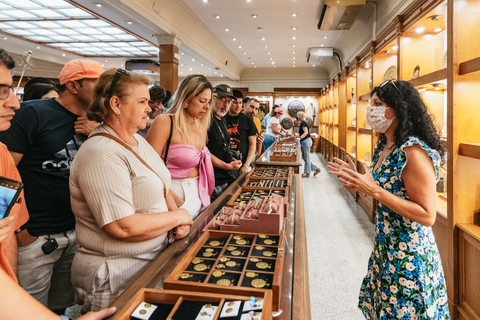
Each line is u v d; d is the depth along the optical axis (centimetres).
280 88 1591
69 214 173
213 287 92
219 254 120
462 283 214
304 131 800
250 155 369
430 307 139
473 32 214
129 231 117
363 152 558
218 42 1008
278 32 867
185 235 142
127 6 524
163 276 106
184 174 195
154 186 130
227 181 302
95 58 1266
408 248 139
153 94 314
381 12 523
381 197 133
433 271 141
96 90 123
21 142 154
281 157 425
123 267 126
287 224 157
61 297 185
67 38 953
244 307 82
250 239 134
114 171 115
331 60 1229
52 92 243
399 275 140
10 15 752
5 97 80
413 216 131
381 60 461
